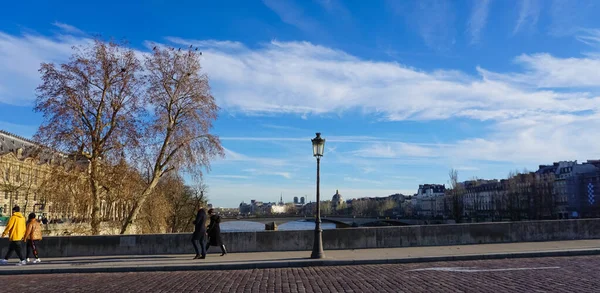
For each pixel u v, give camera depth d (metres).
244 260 19.08
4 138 92.12
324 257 19.08
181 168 37.53
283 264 18.17
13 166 69.62
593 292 10.73
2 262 19.61
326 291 11.80
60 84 34.59
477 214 177.25
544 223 24.34
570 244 22.30
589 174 141.75
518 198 135.38
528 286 11.75
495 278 13.27
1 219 61.97
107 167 35.06
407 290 11.60
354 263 18.25
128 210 38.81
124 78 35.88
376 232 23.05
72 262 19.88
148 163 36.84
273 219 140.88
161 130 36.97
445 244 23.36
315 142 19.92
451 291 11.30
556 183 156.25
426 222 144.62
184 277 15.62
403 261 18.42
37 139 33.78
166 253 22.36
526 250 19.95
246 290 12.31
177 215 77.75
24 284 14.86
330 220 149.75
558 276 13.38
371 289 11.89
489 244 23.20
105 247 22.42
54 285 14.40
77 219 34.66
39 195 35.47
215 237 21.05
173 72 37.88
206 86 39.09
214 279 14.82
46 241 22.39
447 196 168.50
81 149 34.16
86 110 35.12
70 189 33.50
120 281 14.98
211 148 38.66
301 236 22.80
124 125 35.69
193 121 38.03
